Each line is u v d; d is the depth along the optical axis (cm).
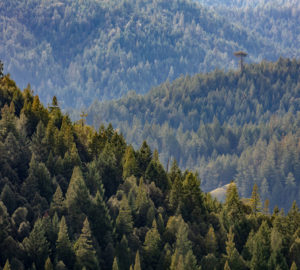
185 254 15288
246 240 17562
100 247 15100
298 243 16862
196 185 18450
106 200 17788
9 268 13188
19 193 16575
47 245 14588
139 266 14362
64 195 17338
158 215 17300
